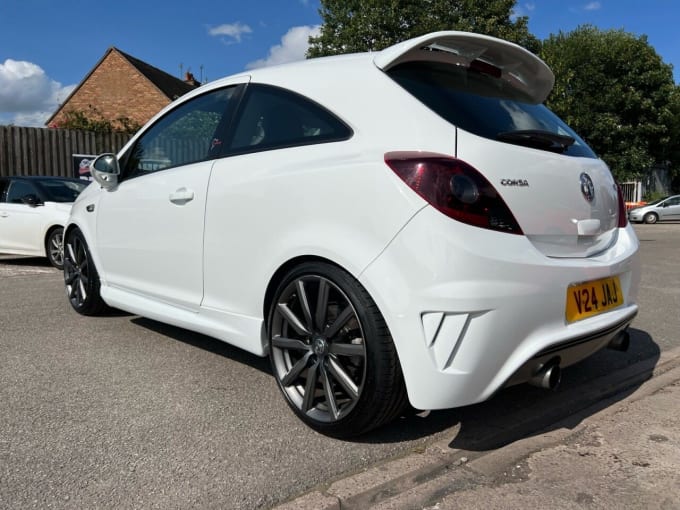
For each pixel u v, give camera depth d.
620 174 30.45
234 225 2.90
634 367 3.66
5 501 2.04
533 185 2.33
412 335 2.16
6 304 5.25
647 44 30.59
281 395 3.07
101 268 4.27
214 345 3.96
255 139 2.95
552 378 2.38
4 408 2.85
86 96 32.75
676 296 6.15
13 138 12.15
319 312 2.49
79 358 3.65
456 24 19.05
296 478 2.23
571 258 2.50
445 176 2.12
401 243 2.17
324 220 2.43
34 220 7.93
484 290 2.08
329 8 21.75
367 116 2.46
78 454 2.40
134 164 3.92
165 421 2.73
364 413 2.36
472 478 2.25
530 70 2.85
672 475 2.28
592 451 2.49
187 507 2.03
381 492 2.15
